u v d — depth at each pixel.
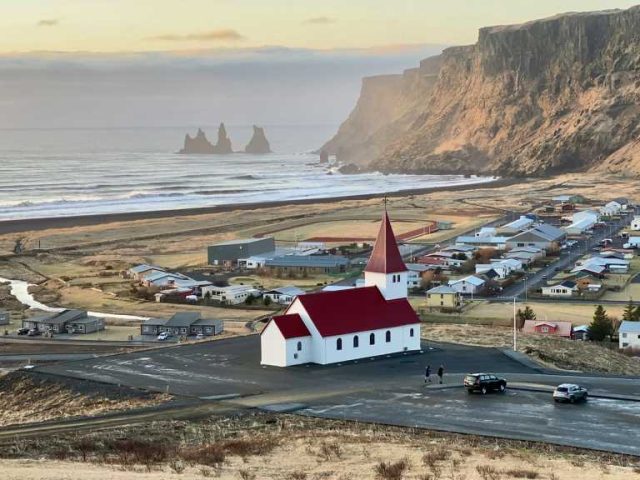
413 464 56.62
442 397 80.38
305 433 67.69
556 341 115.19
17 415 82.31
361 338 98.75
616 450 62.25
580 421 70.75
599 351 111.94
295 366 95.19
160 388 85.69
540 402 77.88
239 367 95.00
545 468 55.56
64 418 76.00
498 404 77.19
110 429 69.44
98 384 88.31
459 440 65.25
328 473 53.75
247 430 69.38
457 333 117.19
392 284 103.12
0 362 115.12
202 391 84.12
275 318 95.88
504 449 62.25
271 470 54.75
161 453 59.66
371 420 72.38
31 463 54.50
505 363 96.56
